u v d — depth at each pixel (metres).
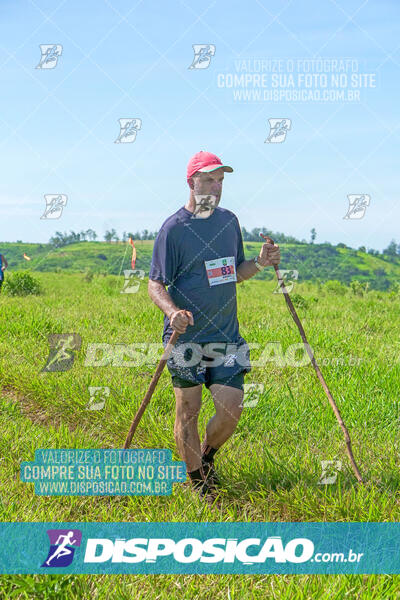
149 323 9.83
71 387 6.11
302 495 3.97
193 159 4.30
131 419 5.34
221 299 4.35
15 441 4.84
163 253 4.31
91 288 17.30
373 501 3.81
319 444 4.80
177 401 4.41
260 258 4.57
